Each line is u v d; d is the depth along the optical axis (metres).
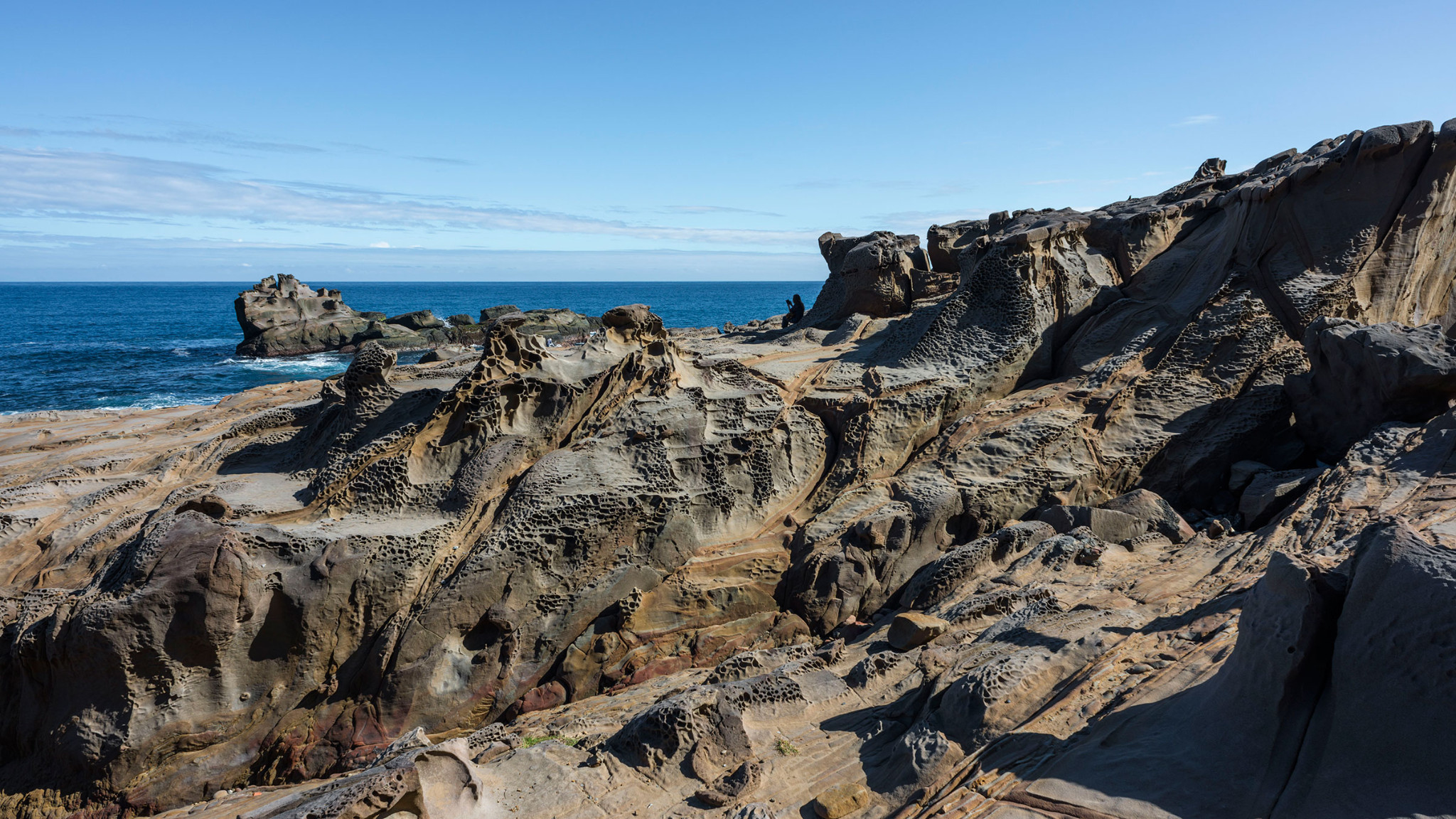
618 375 15.11
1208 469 16.41
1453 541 8.30
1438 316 17.97
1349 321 15.21
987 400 17.77
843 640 12.48
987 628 11.45
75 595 10.94
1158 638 9.62
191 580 10.76
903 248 27.34
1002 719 8.39
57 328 89.75
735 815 7.89
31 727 10.87
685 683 12.62
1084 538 13.99
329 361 56.06
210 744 11.24
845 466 16.22
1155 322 18.14
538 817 8.23
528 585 13.02
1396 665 6.09
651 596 13.99
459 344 62.62
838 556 14.64
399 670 12.05
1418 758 5.75
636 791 8.63
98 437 17.77
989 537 14.59
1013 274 18.33
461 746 8.17
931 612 13.09
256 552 11.52
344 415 14.39
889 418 16.62
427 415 13.90
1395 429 13.45
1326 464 16.02
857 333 22.75
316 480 13.27
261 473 14.66
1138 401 16.97
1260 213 17.33
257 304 60.44
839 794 7.95
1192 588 11.35
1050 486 15.89
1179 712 7.70
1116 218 20.70
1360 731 6.15
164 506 13.09
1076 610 11.29
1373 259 16.62
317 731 11.84
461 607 12.49
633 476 14.19
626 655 13.55
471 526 13.21
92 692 10.64
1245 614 7.41
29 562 12.52
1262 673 6.84
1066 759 7.48
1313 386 15.99
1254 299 16.98
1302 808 6.05
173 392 42.41
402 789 7.32
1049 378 18.58
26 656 10.62
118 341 72.06
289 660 11.73
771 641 14.23
